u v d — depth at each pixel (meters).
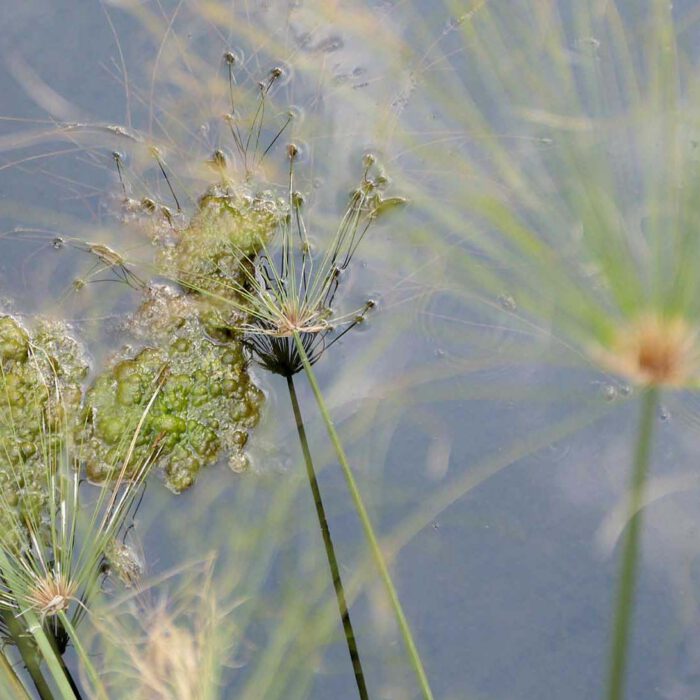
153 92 2.84
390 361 2.71
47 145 2.82
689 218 2.52
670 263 2.52
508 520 2.63
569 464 2.65
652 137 2.69
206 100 2.84
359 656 2.60
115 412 2.72
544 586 2.61
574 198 2.60
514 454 2.66
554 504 2.64
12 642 2.63
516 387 2.69
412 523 2.64
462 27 2.85
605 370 2.68
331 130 2.83
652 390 2.52
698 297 2.50
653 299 2.51
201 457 2.70
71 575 2.63
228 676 2.60
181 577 2.64
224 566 2.64
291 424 2.70
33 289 2.77
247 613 2.62
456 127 2.81
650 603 2.60
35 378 2.73
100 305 2.76
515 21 2.80
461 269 2.74
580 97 2.76
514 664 2.59
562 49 2.79
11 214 2.79
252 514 2.66
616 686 2.54
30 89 2.84
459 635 2.60
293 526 2.65
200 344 2.74
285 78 2.85
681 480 2.64
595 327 2.56
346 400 2.70
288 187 2.80
